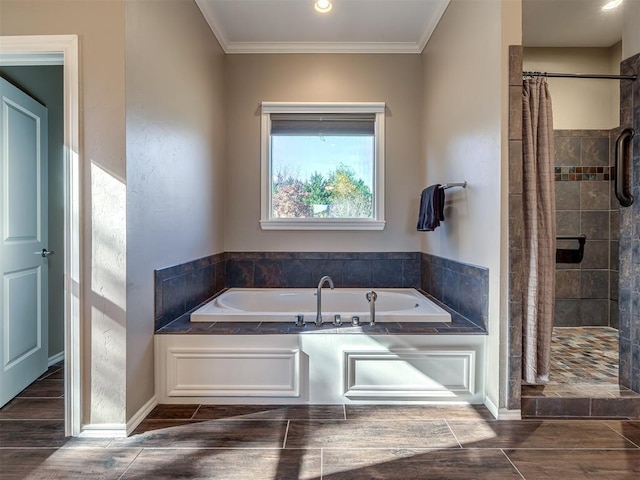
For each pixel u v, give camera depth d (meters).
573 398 2.02
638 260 2.10
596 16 2.97
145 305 2.01
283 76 3.38
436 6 2.80
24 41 1.77
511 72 1.95
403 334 2.15
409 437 1.83
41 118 2.62
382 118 3.37
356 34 3.20
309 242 3.43
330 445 1.76
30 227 2.48
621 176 2.19
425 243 3.28
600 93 3.56
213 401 2.16
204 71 2.84
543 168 2.07
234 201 3.41
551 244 2.09
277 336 2.16
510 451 1.72
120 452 1.70
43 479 1.52
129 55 1.82
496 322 2.02
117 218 1.80
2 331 2.18
